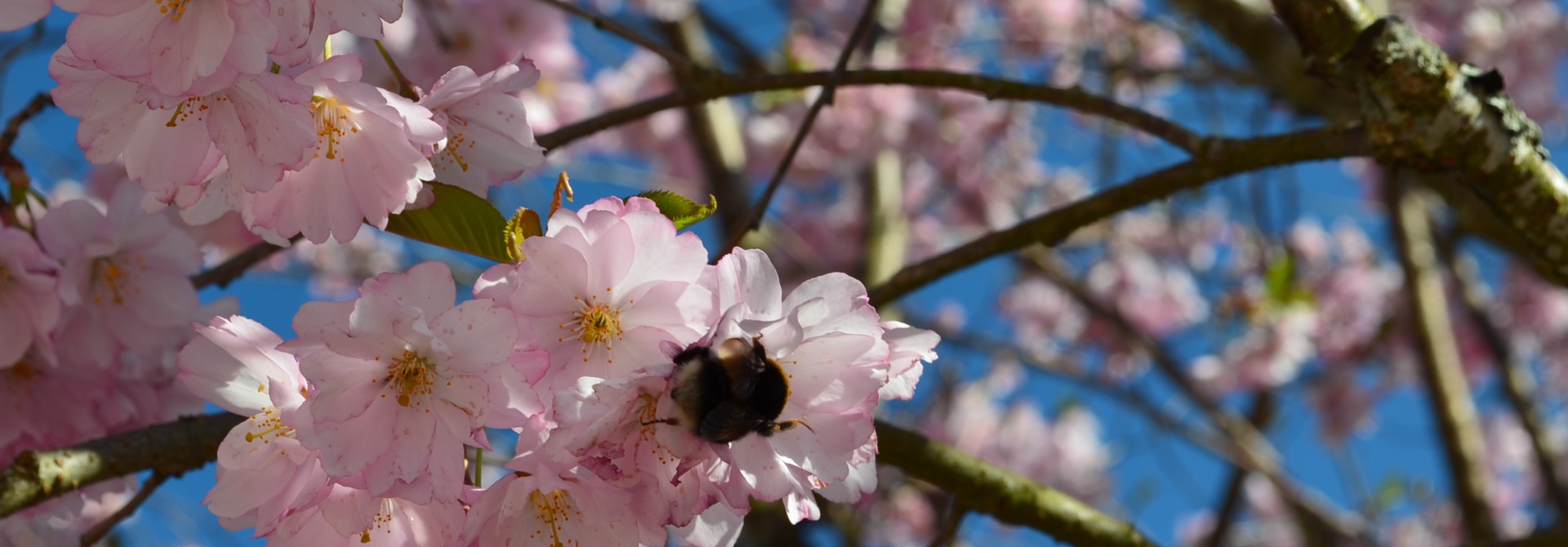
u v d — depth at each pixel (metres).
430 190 0.52
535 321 0.49
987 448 2.28
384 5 0.50
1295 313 1.92
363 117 0.51
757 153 1.66
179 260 0.70
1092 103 0.70
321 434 0.49
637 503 0.49
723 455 0.49
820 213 2.06
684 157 1.84
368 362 0.49
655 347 0.50
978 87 0.71
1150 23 1.56
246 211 0.52
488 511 0.50
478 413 0.49
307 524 0.51
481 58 1.21
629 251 0.50
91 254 0.67
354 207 0.51
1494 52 1.85
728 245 0.65
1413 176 1.27
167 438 0.64
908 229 2.02
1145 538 0.72
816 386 0.50
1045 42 1.93
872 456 0.51
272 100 0.50
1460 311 2.05
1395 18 0.65
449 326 0.49
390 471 0.49
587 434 0.48
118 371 0.69
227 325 0.51
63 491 0.62
